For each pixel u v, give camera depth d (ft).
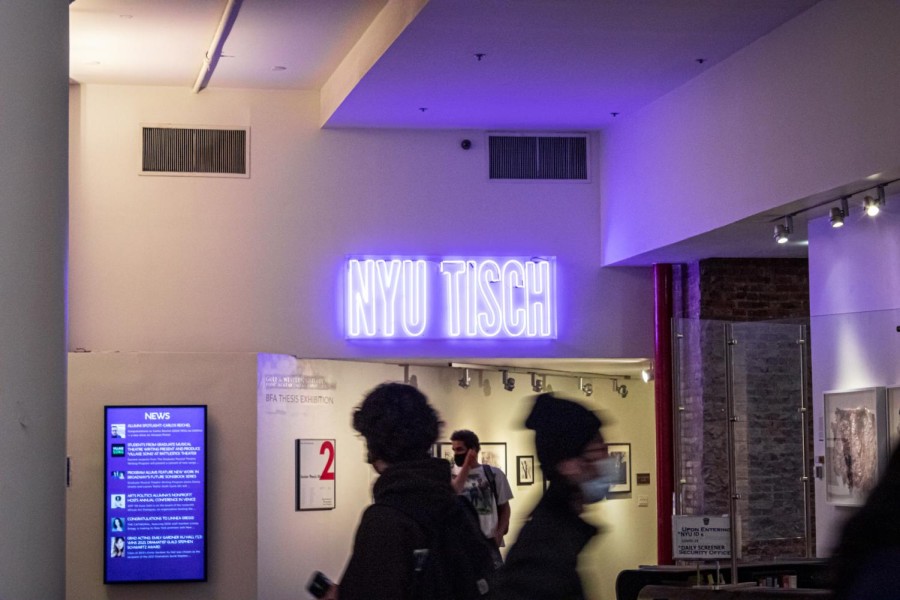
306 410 39.19
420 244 41.37
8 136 10.49
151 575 35.73
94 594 35.88
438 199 41.52
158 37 35.09
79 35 34.73
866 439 26.43
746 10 28.76
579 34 30.60
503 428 48.73
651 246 37.91
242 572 36.37
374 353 40.75
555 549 9.80
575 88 36.04
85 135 39.99
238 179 40.63
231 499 36.52
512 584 9.78
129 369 36.68
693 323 27.25
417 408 10.74
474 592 10.41
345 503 40.73
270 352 40.34
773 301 40.40
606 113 39.45
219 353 36.88
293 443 38.50
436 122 40.50
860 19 26.53
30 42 10.84
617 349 42.01
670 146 36.35
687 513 27.09
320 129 41.16
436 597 10.16
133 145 40.19
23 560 10.60
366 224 41.14
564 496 10.03
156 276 40.01
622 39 31.04
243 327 40.29
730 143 32.55
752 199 31.37
